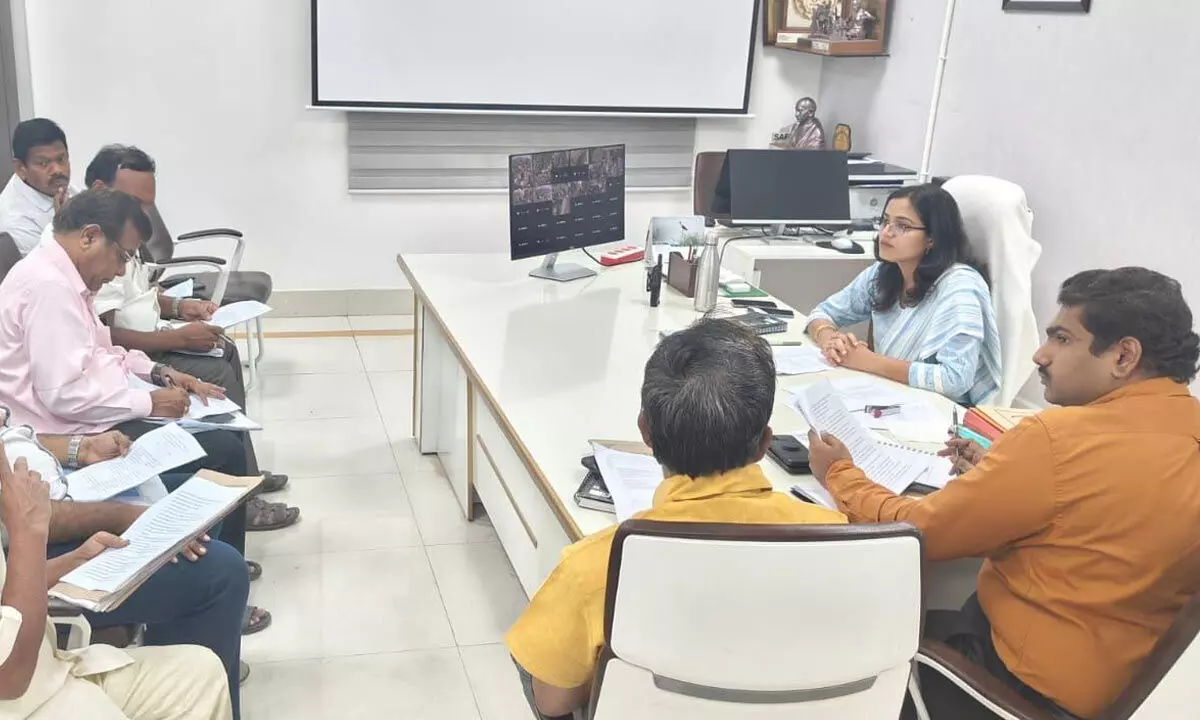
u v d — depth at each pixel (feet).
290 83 14.92
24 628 4.39
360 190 15.66
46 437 6.97
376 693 7.61
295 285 15.94
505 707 7.55
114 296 9.22
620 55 16.07
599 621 4.18
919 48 14.84
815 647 3.84
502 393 7.54
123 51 14.11
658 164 17.08
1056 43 12.22
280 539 9.66
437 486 10.91
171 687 5.27
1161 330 4.82
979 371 8.74
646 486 5.88
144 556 5.46
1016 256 8.98
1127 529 4.78
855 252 13.29
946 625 5.81
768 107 17.34
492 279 10.76
